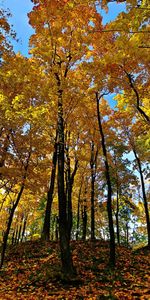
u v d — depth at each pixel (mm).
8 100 11211
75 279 10211
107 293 8617
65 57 12352
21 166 12734
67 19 11508
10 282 10875
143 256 15531
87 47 12258
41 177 13352
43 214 36906
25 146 12516
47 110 11977
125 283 10000
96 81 12008
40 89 11664
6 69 11023
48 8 11164
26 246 16906
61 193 11664
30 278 11039
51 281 10328
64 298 8375
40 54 11789
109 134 19453
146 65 10930
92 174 22391
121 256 15219
